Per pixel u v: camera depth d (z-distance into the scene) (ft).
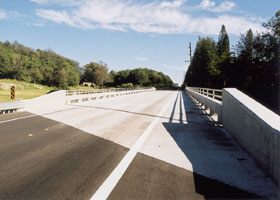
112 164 14.83
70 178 12.63
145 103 64.39
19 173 13.38
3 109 39.32
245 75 131.13
